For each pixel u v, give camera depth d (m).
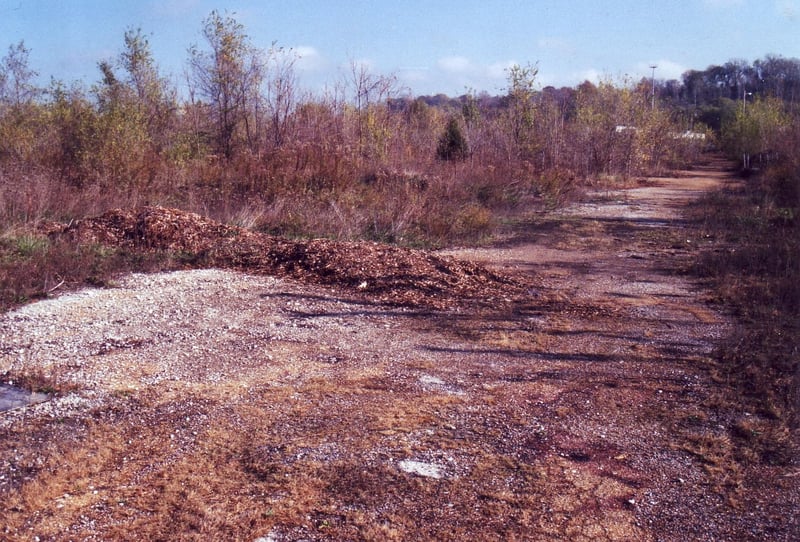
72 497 3.47
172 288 7.85
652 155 35.16
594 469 3.90
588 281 9.16
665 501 3.57
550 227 14.41
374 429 4.34
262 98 20.06
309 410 4.62
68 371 5.19
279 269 8.92
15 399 4.68
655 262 10.68
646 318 7.19
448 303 7.63
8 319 6.40
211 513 3.34
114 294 7.48
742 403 4.85
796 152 22.12
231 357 5.66
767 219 14.95
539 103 29.03
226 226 10.49
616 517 3.41
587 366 5.65
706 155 57.62
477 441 4.22
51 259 8.36
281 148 16.67
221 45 19.70
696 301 7.99
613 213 17.25
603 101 32.88
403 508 3.44
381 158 18.83
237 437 4.19
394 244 11.58
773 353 5.86
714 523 3.37
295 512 3.38
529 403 4.85
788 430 4.40
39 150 15.27
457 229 12.79
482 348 6.10
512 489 3.65
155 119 18.66
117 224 10.09
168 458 3.91
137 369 5.29
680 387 5.17
